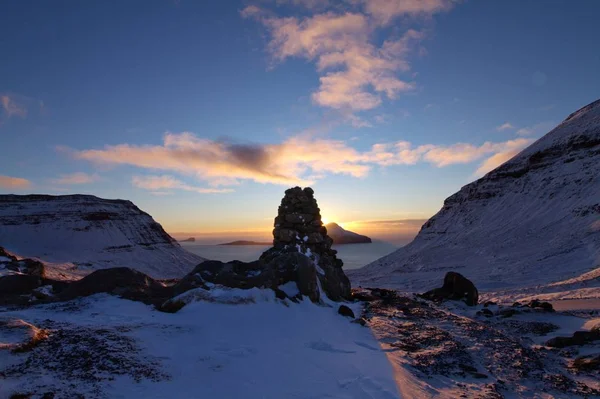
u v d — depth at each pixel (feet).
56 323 28.84
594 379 29.60
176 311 35.09
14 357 21.49
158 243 447.83
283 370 24.71
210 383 21.66
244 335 30.58
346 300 55.26
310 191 64.18
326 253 62.44
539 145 375.45
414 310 51.13
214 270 48.08
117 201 490.49
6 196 447.42
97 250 384.27
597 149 309.42
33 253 344.69
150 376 21.61
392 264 310.04
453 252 277.44
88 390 19.03
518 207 314.35
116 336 26.53
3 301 37.40
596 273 120.26
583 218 232.73
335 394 21.91
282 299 40.14
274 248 59.26
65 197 469.16
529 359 32.91
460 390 25.13
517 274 166.09
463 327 42.60
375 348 32.63
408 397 22.63
